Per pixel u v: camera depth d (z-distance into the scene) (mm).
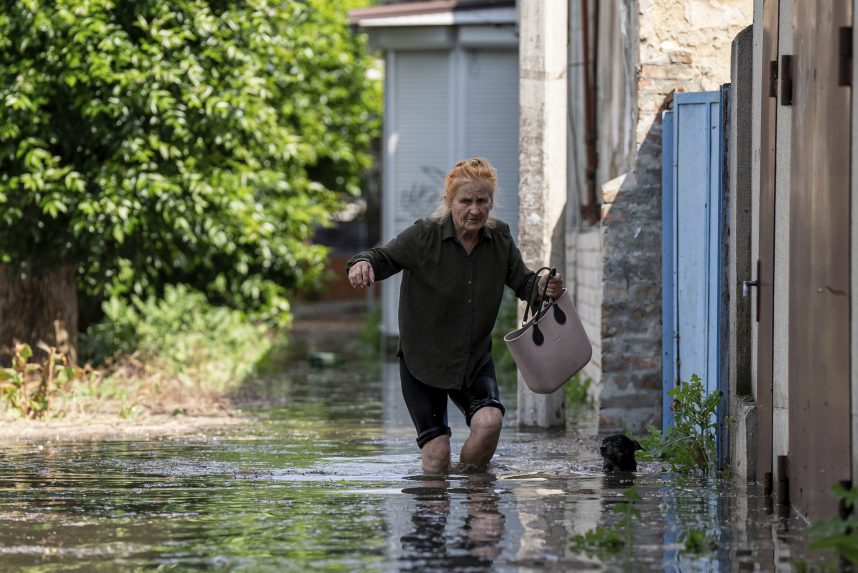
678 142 15375
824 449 9320
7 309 24547
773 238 11289
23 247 23344
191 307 30156
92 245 22672
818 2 9648
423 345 12781
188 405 21438
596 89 23547
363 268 12172
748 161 12617
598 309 20984
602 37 22859
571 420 19281
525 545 9039
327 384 27125
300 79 28812
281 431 17453
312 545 9086
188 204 23047
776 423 11156
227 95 23000
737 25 17156
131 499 11250
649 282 17094
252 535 9477
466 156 37531
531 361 12695
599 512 10414
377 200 64438
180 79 22797
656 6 17062
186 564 8492
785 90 10703
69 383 21266
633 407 17156
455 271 12602
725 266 13234
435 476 12750
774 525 9758
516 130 37531
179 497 11359
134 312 31141
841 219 8891
